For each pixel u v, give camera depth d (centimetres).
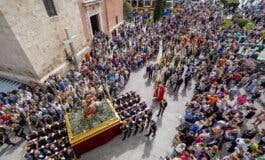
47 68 1382
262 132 868
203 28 2086
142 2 3866
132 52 1675
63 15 1427
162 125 1059
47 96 1163
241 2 3806
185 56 1609
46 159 766
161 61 1577
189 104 1055
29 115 1004
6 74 1455
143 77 1514
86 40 1850
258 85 1233
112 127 929
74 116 955
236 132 824
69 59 1583
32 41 1209
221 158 850
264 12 2647
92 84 1239
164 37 2031
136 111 1043
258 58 1513
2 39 1170
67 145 868
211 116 895
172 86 1353
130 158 888
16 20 1078
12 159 900
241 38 1842
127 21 2889
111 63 1479
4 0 989
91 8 1825
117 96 1280
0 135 905
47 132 950
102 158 893
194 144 820
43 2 1237
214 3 3691
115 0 2308
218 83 1266
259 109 1152
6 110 1041
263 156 750
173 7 3438
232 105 994
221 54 1537
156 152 911
